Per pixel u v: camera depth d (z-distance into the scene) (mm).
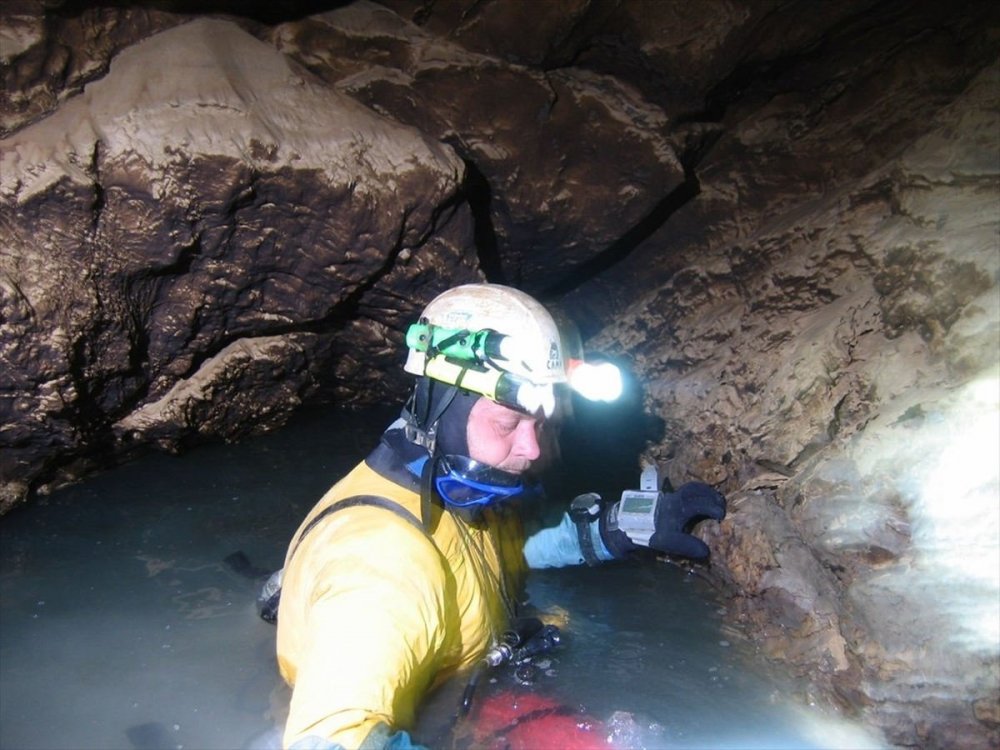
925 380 2295
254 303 3113
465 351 1825
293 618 1856
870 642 1970
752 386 2875
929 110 3234
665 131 3371
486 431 1858
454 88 3242
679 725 1955
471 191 3430
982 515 1943
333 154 2854
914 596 1943
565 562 2580
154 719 2027
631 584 2555
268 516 2928
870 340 2564
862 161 3381
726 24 3168
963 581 1900
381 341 3459
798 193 3562
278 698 2084
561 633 2297
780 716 1986
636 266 3953
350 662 1501
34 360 2695
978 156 2676
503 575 2260
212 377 3219
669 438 3180
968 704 1825
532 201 3469
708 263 3633
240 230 2879
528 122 3316
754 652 2223
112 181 2678
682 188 3703
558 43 3188
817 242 3123
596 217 3520
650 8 3182
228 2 3064
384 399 3736
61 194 2621
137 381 3078
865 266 2893
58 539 2801
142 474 3199
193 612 2432
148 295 2939
